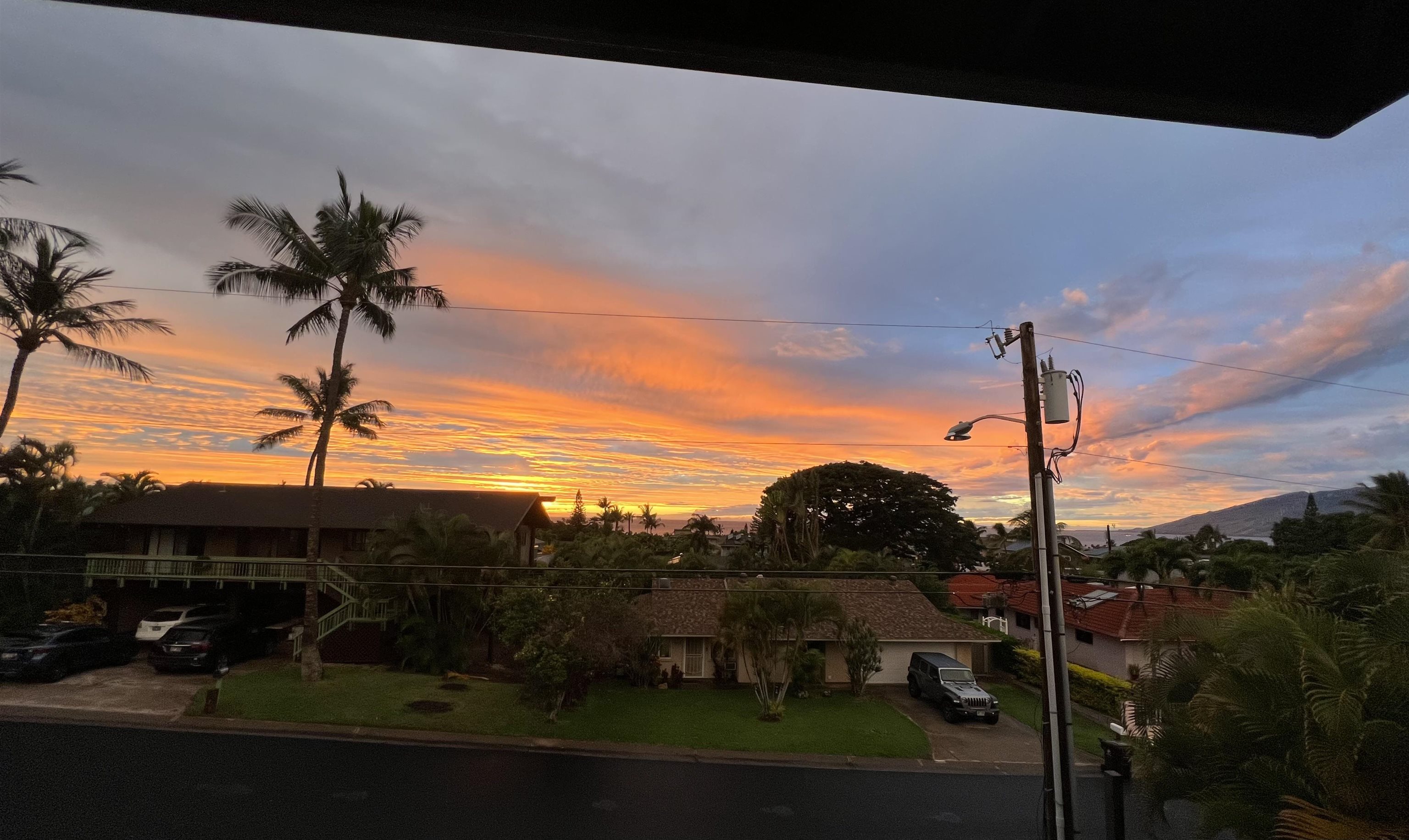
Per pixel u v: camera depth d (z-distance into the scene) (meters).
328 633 25.86
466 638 26.25
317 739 18.30
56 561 26.89
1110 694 25.77
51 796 13.72
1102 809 17.06
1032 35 1.73
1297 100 1.87
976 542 63.41
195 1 1.44
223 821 13.05
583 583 24.25
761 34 1.61
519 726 20.34
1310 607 9.82
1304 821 7.83
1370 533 37.78
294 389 38.31
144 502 32.00
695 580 32.84
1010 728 23.42
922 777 18.34
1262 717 8.97
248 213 22.11
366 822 13.39
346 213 23.27
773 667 24.22
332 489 35.44
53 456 36.66
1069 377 15.23
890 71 1.69
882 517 60.78
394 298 23.88
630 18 1.55
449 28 1.51
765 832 14.14
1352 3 1.70
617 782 16.62
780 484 49.62
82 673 23.08
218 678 22.92
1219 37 1.77
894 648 29.12
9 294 26.70
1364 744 8.02
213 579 27.16
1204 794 9.25
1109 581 17.58
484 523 31.34
